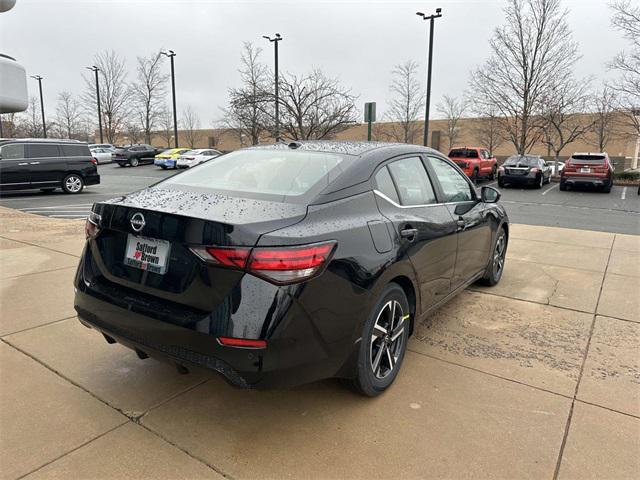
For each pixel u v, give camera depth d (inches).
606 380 118.0
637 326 153.1
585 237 307.7
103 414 101.3
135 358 126.7
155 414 101.7
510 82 930.7
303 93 810.2
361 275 95.2
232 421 99.5
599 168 681.0
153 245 91.8
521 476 84.1
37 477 82.4
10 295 174.1
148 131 1609.3
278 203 94.5
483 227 166.9
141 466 85.7
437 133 1739.7
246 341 80.4
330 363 92.0
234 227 81.6
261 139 989.8
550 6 863.7
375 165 114.5
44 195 582.9
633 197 633.6
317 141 135.9
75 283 107.9
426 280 123.7
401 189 121.1
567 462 87.9
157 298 90.9
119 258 98.1
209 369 83.4
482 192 167.8
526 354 132.1
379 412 103.2
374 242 100.8
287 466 86.1
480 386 114.4
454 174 157.0
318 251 85.9
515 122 985.5
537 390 112.9
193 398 108.0
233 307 81.0
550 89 903.7
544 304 173.5
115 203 99.0
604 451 91.0
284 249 82.0
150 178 932.6
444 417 101.4
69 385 112.7
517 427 98.1
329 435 95.0
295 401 107.0
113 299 96.1
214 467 85.7
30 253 238.7
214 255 81.8
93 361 124.6
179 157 1172.5
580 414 103.1
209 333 81.9
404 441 93.3
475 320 157.2
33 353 128.5
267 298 81.0
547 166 852.0
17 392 109.2
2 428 95.7
